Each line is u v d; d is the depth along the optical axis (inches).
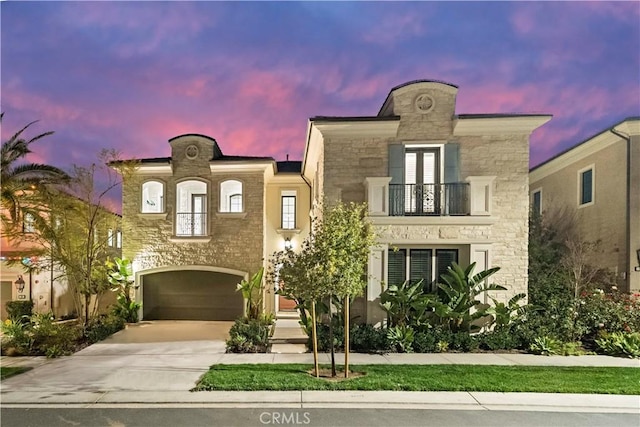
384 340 368.5
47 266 482.6
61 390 258.4
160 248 577.3
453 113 428.8
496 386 258.2
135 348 388.2
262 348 375.6
